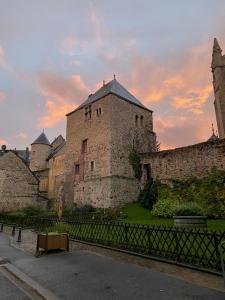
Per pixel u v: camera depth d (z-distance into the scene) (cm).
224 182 1938
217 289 542
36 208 2931
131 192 2606
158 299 505
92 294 547
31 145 4616
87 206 2470
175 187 2239
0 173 3069
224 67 3020
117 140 2644
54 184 3738
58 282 633
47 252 966
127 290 562
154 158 2586
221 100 2927
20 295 559
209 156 2175
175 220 1323
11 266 804
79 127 3017
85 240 1191
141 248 899
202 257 703
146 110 3139
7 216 2408
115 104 2736
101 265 773
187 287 562
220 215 1756
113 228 1055
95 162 2673
